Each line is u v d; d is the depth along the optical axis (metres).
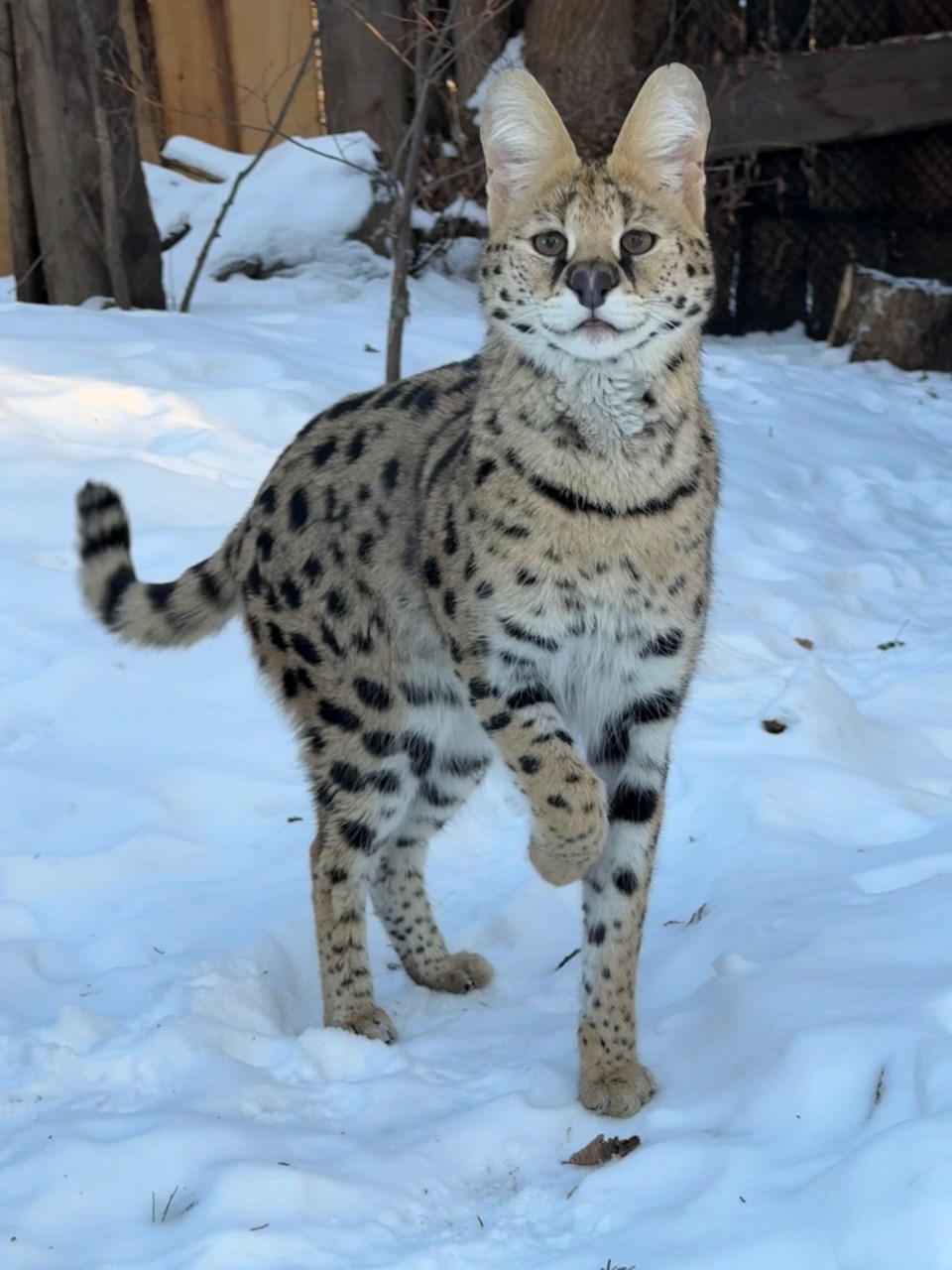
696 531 1.55
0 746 2.16
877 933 1.59
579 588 1.52
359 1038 1.60
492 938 1.88
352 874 1.71
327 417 1.83
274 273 4.67
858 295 4.84
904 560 3.09
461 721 1.75
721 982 1.59
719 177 5.21
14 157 4.01
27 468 2.69
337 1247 1.28
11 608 2.39
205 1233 1.28
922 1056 1.33
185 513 2.64
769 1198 1.27
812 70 5.02
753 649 2.57
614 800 1.59
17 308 3.62
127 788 2.07
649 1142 1.40
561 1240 1.30
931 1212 1.17
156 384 3.21
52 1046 1.54
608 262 1.48
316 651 1.74
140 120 5.11
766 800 2.01
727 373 4.23
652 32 5.07
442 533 1.61
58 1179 1.35
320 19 4.85
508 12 5.04
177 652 2.36
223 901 1.86
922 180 5.18
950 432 4.10
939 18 5.10
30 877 1.90
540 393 1.51
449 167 4.95
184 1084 1.51
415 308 4.43
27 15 3.86
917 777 2.19
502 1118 1.45
